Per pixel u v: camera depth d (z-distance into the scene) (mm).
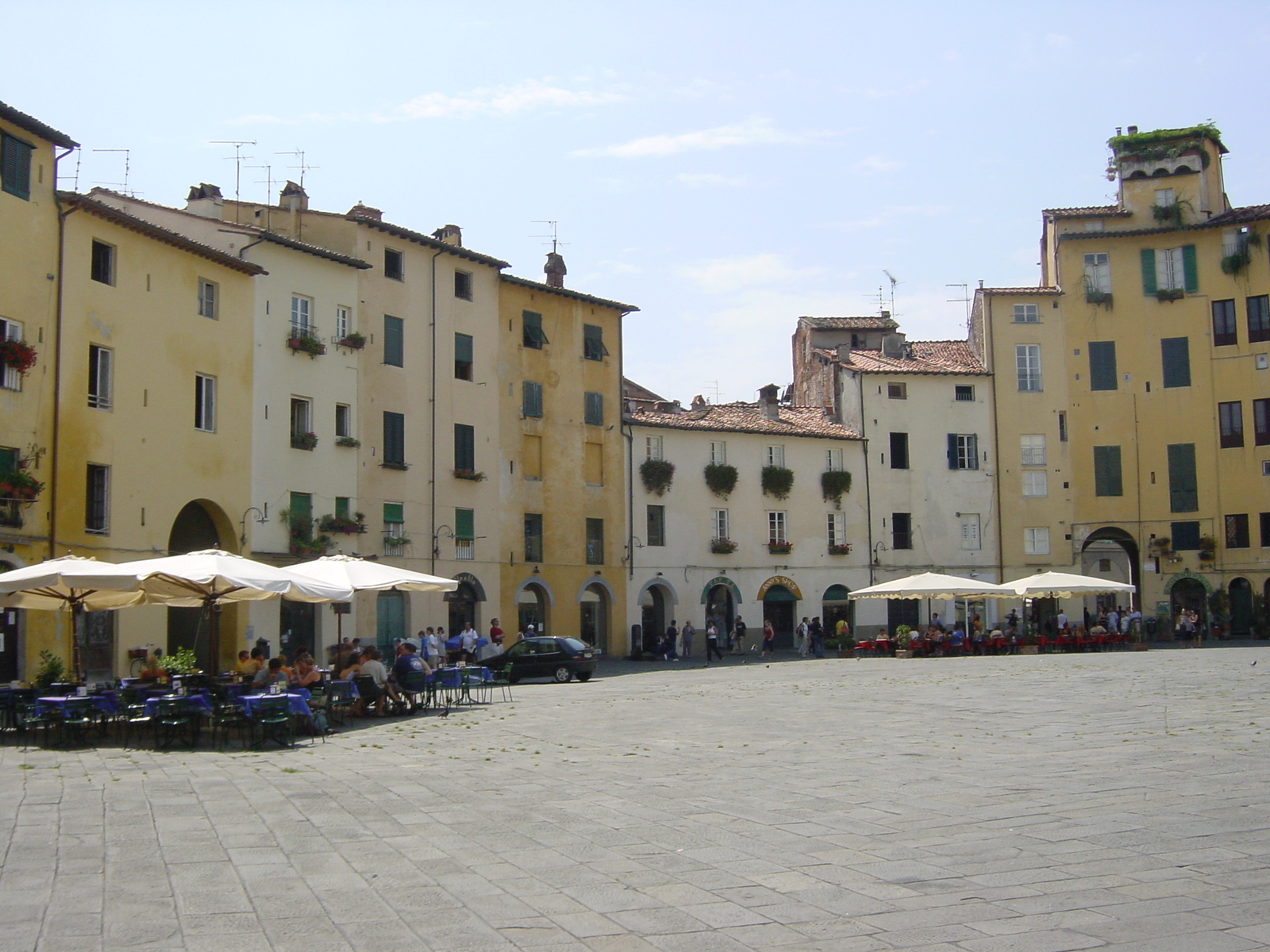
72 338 31922
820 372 71500
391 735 22828
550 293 55750
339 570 28391
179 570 22078
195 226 40688
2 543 29000
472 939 8672
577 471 56375
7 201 30031
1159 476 64125
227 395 38562
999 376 66688
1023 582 50938
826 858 11039
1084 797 13797
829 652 61938
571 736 21891
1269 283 61969
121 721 23672
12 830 12500
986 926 8773
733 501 62500
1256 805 12930
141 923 8992
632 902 9609
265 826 12734
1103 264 66000
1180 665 38406
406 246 48219
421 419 48438
